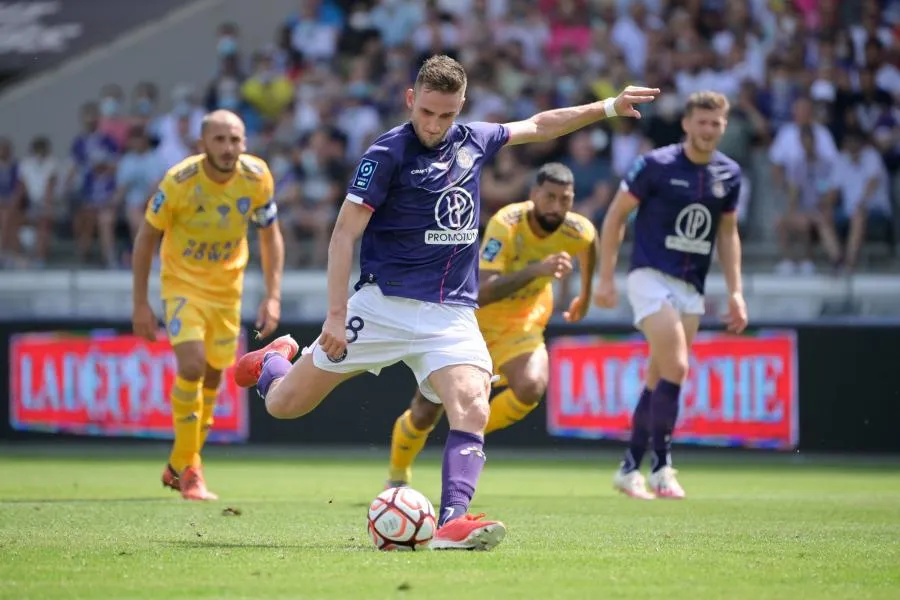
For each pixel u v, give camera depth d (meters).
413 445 29.61
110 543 20.39
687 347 32.44
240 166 30.61
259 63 70.44
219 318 31.09
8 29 83.94
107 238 61.59
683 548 19.98
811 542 21.20
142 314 30.97
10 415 53.78
